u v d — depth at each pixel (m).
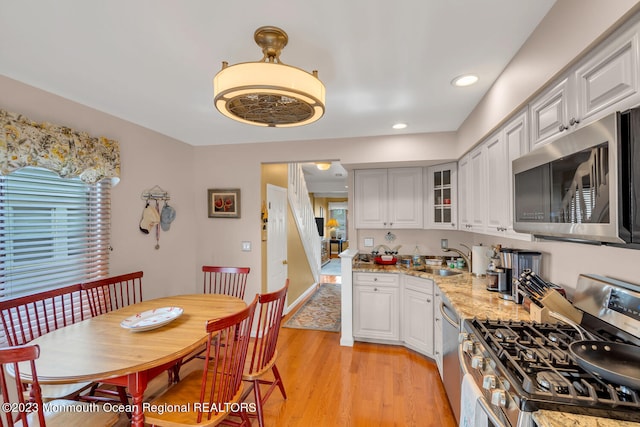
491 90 2.02
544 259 1.92
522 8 1.28
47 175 2.14
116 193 2.65
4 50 1.59
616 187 0.83
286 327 3.77
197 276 3.72
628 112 0.83
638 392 0.88
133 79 1.94
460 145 2.89
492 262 2.25
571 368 1.04
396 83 1.98
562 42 1.20
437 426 1.98
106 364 1.42
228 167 3.64
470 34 1.46
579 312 1.44
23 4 1.23
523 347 1.19
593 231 0.93
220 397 1.53
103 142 2.44
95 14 1.30
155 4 1.24
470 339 1.44
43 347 1.59
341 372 2.66
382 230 3.78
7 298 1.93
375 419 2.05
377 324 3.21
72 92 2.13
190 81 1.97
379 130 3.04
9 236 1.93
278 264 4.13
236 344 1.64
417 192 3.46
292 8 1.27
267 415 2.10
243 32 1.44
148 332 1.79
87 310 2.41
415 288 2.99
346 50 1.60
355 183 3.69
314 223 6.34
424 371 2.67
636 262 1.19
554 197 1.16
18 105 1.94
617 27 0.94
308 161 3.48
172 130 3.06
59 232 2.23
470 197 2.67
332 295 5.36
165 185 3.22
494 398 1.00
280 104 1.44
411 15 1.32
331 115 2.58
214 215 3.64
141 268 2.92
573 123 1.18
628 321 1.15
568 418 0.82
